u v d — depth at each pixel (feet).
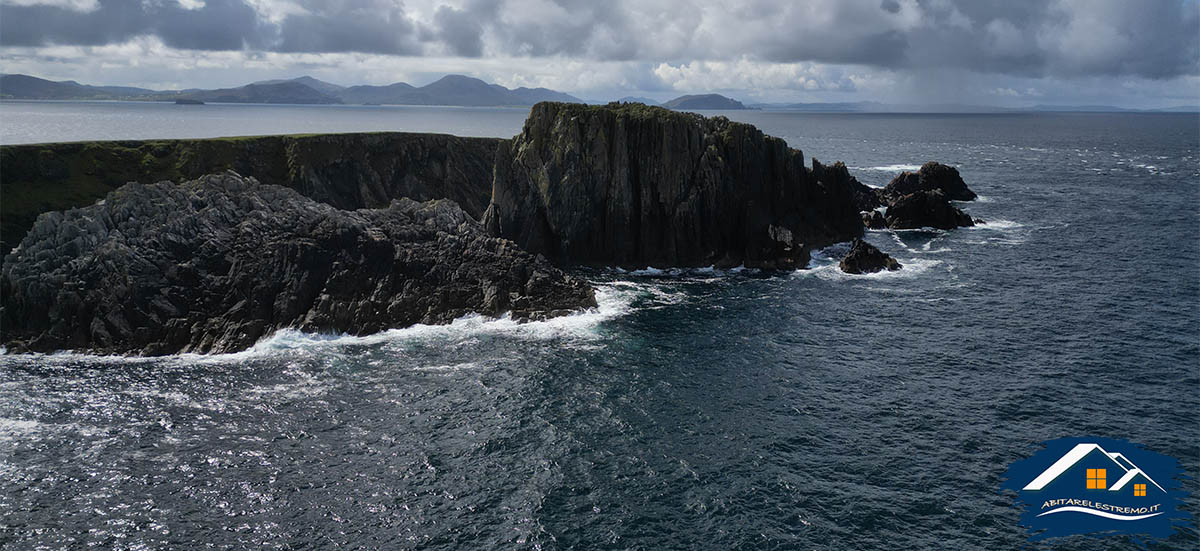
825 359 186.29
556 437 145.18
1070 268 276.00
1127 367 178.60
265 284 203.31
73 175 269.85
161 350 181.47
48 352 180.14
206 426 146.72
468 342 195.42
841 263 274.57
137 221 213.66
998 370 178.09
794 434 146.30
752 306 229.86
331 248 218.59
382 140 359.46
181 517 117.08
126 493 123.24
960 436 144.97
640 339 199.82
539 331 204.23
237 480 127.75
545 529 115.85
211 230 217.56
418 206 264.93
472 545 111.86
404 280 215.92
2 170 252.42
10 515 116.57
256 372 172.86
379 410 155.53
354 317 200.34
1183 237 330.54
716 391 167.02
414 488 126.72
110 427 145.28
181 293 196.65
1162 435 144.25
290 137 339.57
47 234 204.64
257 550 109.50
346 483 127.75
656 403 160.66
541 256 239.91
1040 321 214.28
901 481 129.29
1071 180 551.59
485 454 138.41
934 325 211.82
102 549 108.88
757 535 114.62
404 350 188.85
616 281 259.39
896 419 152.66
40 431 143.02
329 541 112.06
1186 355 185.88
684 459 137.08
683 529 116.16
